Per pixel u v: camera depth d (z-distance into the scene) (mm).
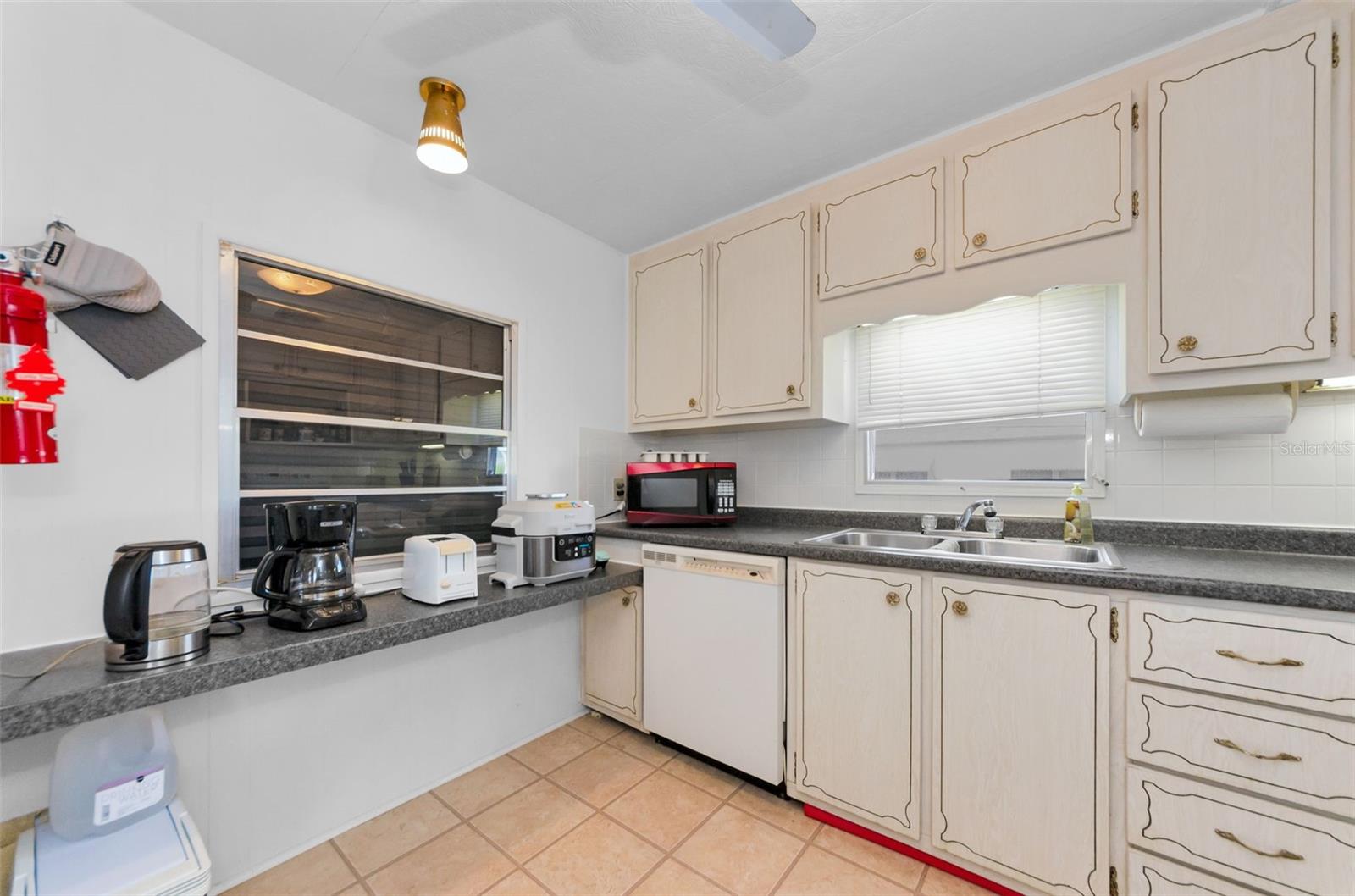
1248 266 1380
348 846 1666
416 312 2061
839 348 2400
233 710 1519
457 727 2061
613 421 2857
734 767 1942
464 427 2205
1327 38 1306
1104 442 1938
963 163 1836
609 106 1799
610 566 2348
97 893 998
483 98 1756
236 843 1518
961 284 1844
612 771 2084
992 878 1488
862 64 1609
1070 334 2029
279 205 1650
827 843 1687
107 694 1028
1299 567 1362
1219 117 1421
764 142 2002
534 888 1503
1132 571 1328
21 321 1146
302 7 1391
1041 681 1398
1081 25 1464
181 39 1467
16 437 1105
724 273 2508
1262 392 1526
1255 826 1153
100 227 1330
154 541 1358
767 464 2756
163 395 1419
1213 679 1199
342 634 1354
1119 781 1310
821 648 1769
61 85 1283
